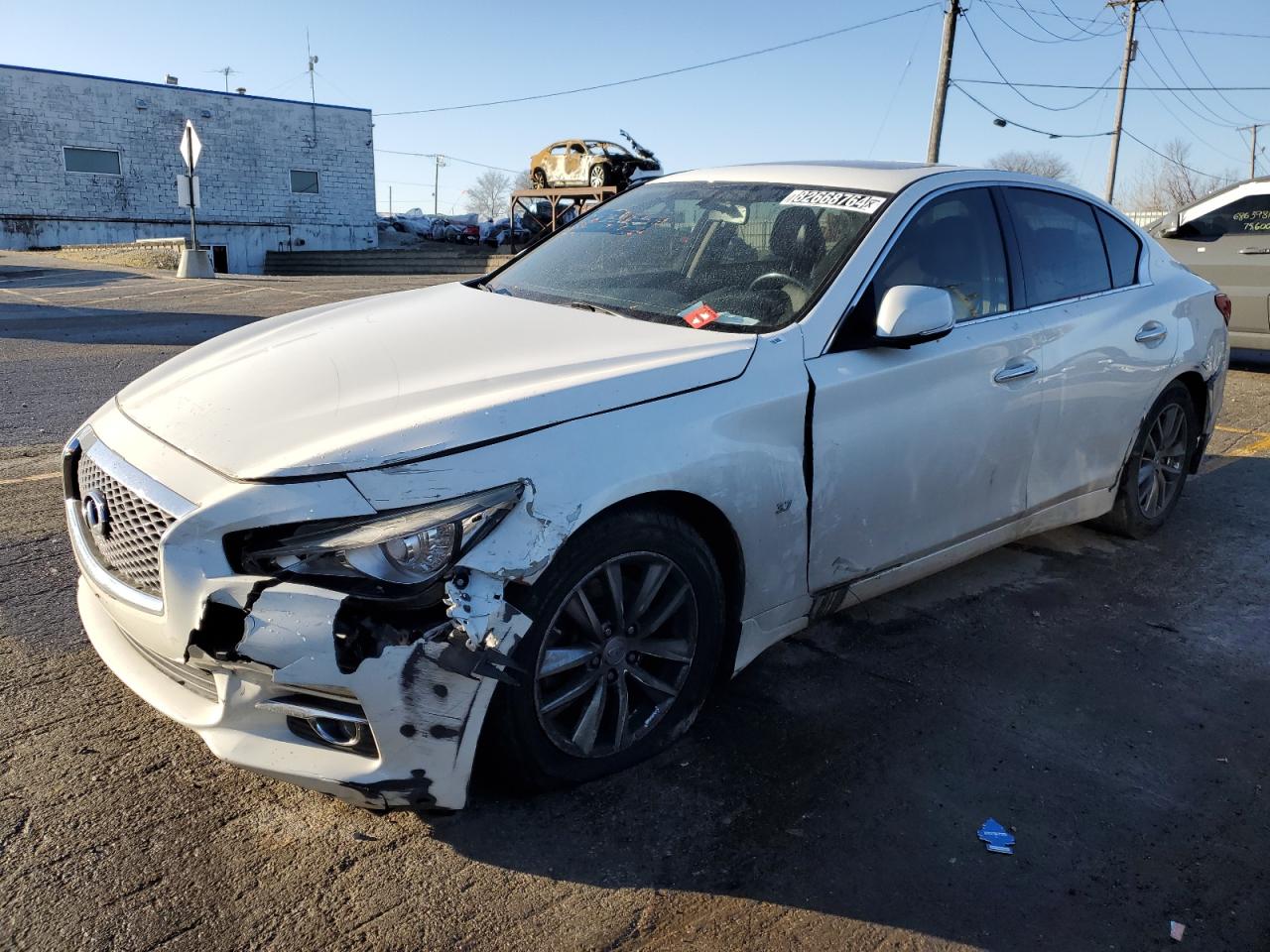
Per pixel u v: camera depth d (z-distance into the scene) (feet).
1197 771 9.73
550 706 8.22
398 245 141.28
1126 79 113.80
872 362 10.18
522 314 10.57
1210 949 7.40
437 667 7.19
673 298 10.87
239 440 7.88
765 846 8.29
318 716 7.24
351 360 9.23
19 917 7.03
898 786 9.21
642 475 8.18
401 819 8.35
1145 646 12.35
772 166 13.09
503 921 7.29
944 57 82.58
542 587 7.82
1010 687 11.18
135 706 9.87
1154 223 33.99
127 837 7.95
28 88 106.11
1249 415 25.95
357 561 6.99
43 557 13.39
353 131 131.23
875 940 7.33
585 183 89.40
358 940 7.03
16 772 8.70
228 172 121.29
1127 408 14.11
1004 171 13.08
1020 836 8.59
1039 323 12.35
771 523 9.40
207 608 7.17
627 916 7.41
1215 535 16.51
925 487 10.97
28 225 108.37
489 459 7.55
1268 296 30.19
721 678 9.94
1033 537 16.08
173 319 41.88
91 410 22.68
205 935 6.99
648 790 8.93
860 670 11.41
